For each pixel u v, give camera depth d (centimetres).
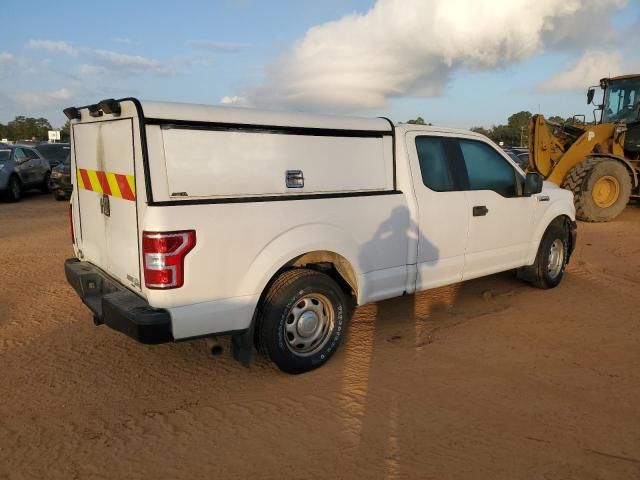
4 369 446
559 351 486
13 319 561
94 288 464
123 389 414
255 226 390
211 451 334
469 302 625
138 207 367
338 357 470
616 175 1219
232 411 382
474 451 333
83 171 471
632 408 385
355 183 455
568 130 1398
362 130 457
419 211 494
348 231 444
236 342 412
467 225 541
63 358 468
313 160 427
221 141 379
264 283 399
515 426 361
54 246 933
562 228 675
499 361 464
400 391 410
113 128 396
